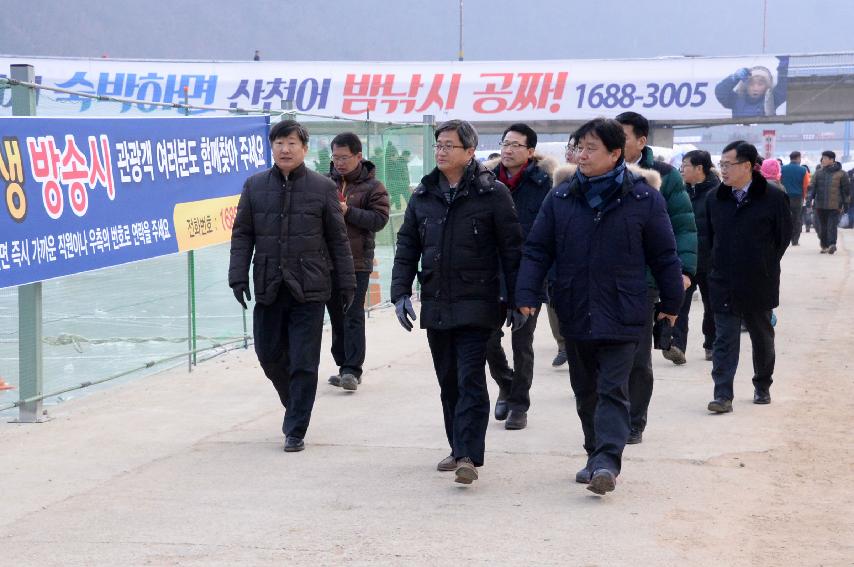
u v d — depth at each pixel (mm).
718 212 9922
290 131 8695
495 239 7637
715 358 10055
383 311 17734
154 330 14758
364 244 11117
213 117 12328
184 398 10945
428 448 8812
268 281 8664
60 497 7512
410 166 19438
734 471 7996
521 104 41219
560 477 7867
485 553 6273
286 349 8953
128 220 10523
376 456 8562
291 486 7715
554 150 26875
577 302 7215
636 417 8711
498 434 9211
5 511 7199
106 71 40062
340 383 11289
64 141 9531
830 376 11727
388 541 6496
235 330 15055
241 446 8938
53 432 9469
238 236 8844
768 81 40688
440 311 7570
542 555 6230
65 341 13695
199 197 11961
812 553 6266
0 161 8648
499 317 7672
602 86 41281
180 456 8617
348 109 40969
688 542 6445
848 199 28453
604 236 7152
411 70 41344
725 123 45156
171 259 18797
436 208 7672
